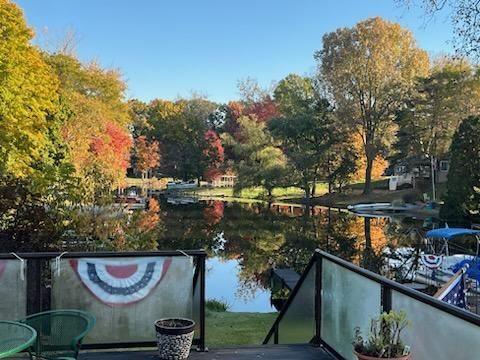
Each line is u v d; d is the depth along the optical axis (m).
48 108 17.23
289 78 50.69
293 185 35.62
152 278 3.74
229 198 40.84
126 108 39.81
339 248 18.31
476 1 12.55
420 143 31.44
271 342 5.30
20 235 5.90
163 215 28.56
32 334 2.58
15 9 15.49
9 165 13.29
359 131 34.66
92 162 20.44
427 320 2.42
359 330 3.02
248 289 12.23
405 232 21.66
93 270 3.65
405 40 33.16
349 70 33.38
